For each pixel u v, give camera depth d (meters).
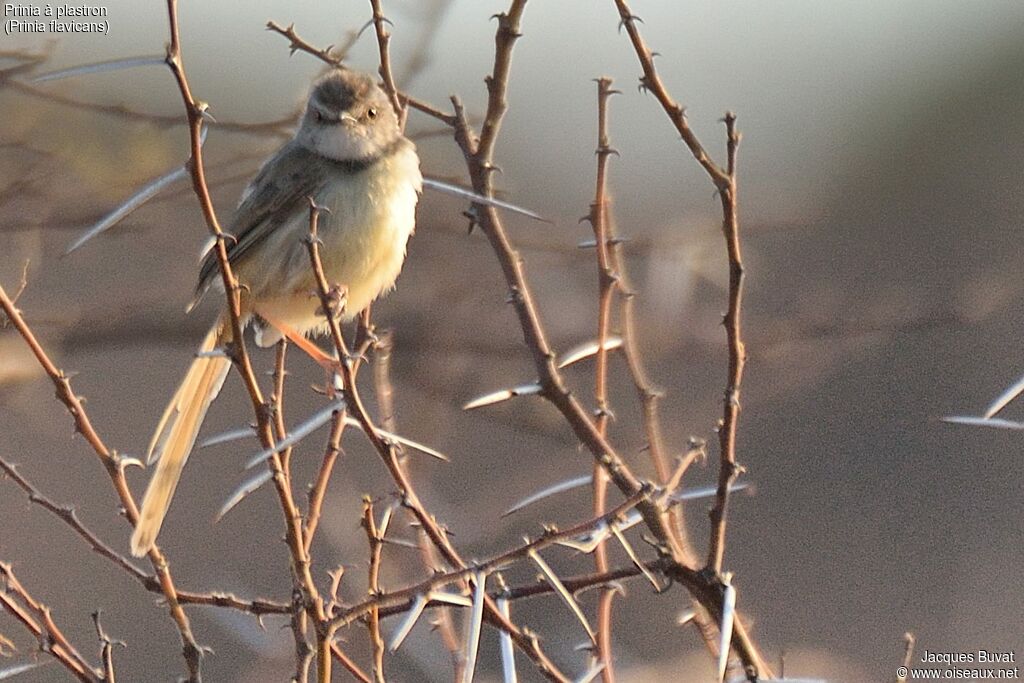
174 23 6.68
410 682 9.98
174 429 9.47
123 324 12.23
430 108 8.86
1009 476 18.14
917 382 18.91
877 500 18.14
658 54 7.30
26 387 11.85
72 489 17.25
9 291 11.98
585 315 13.59
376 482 14.97
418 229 12.81
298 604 7.24
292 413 17.47
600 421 8.32
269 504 17.38
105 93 11.12
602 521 7.18
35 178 11.04
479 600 6.91
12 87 10.43
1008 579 16.89
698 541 17.61
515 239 13.27
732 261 7.36
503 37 8.55
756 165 22.72
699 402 15.72
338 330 7.24
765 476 18.14
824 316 13.66
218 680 15.95
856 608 16.55
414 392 14.02
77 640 16.14
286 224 10.30
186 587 16.45
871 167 23.41
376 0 8.90
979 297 14.20
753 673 7.21
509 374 13.19
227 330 10.16
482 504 14.30
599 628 7.87
